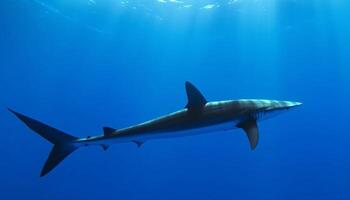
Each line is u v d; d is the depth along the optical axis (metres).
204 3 23.58
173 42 32.25
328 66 37.31
